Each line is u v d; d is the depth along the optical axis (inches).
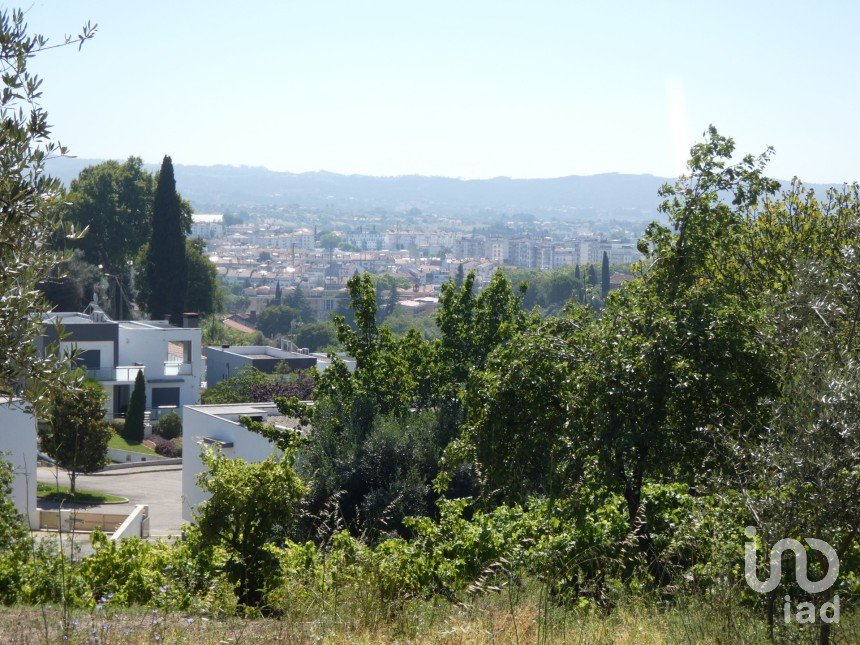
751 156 503.8
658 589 287.0
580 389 388.8
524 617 254.2
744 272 631.8
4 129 249.0
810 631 243.8
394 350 994.7
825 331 265.9
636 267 480.7
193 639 267.3
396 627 265.0
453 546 405.1
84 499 1412.4
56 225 263.3
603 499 414.9
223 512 450.6
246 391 2161.7
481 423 425.7
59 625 271.4
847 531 231.3
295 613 279.0
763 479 235.0
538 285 5629.9
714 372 363.9
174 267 2891.2
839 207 669.9
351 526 709.9
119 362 2279.8
